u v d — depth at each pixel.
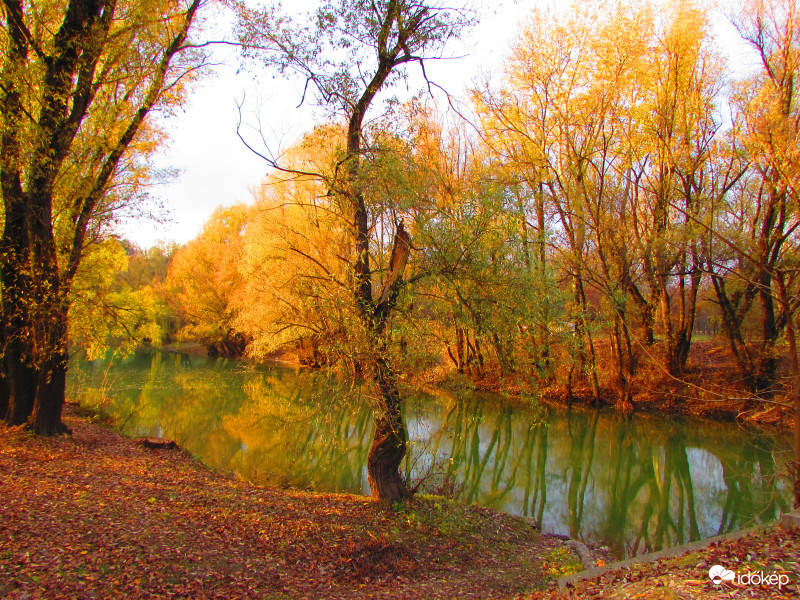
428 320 9.73
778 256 22.06
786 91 20.92
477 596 7.58
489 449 20.02
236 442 18.22
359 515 10.25
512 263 9.81
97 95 13.75
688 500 15.20
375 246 11.22
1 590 5.62
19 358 13.84
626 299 24.09
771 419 21.39
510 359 10.52
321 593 7.19
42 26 12.74
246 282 36.84
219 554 7.72
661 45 24.22
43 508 8.27
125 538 7.61
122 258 20.00
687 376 26.55
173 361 44.78
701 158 24.67
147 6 12.45
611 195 25.30
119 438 16.20
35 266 12.74
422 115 11.23
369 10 10.06
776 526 8.16
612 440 21.23
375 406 9.48
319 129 10.80
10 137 12.05
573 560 9.82
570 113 24.66
